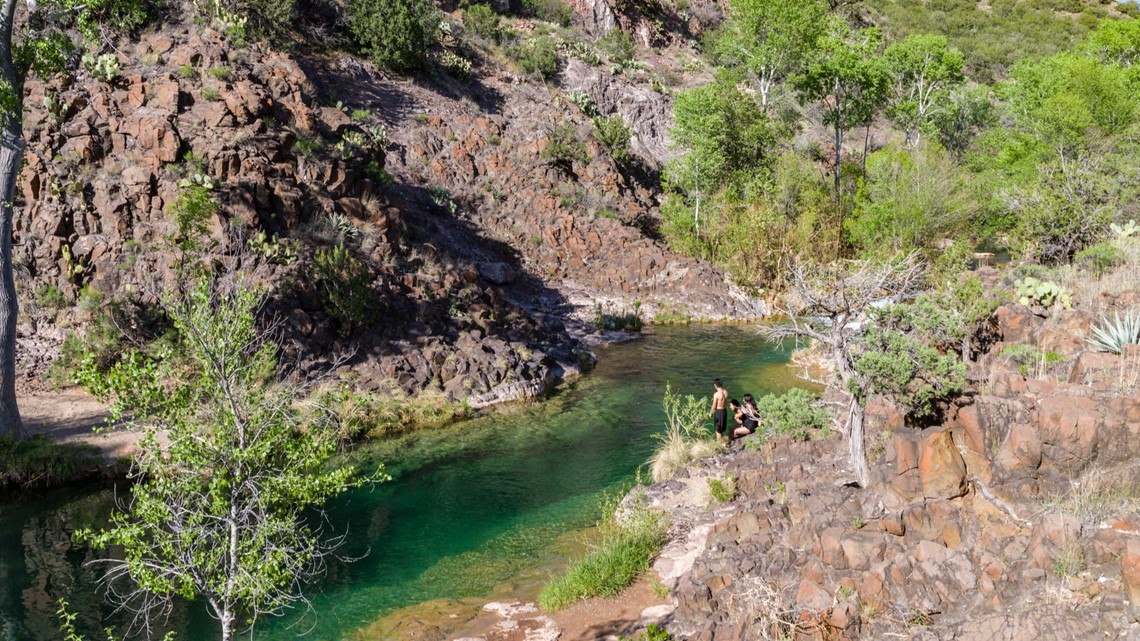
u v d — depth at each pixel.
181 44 27.67
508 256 36.00
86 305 20.81
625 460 17.14
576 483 15.85
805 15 44.97
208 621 10.70
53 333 21.05
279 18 36.47
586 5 60.19
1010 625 6.99
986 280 20.55
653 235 41.69
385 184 30.08
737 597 8.67
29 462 15.70
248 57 29.94
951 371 10.49
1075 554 7.51
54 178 22.16
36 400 19.12
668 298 35.66
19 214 21.78
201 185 22.67
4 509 14.75
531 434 19.33
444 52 45.62
